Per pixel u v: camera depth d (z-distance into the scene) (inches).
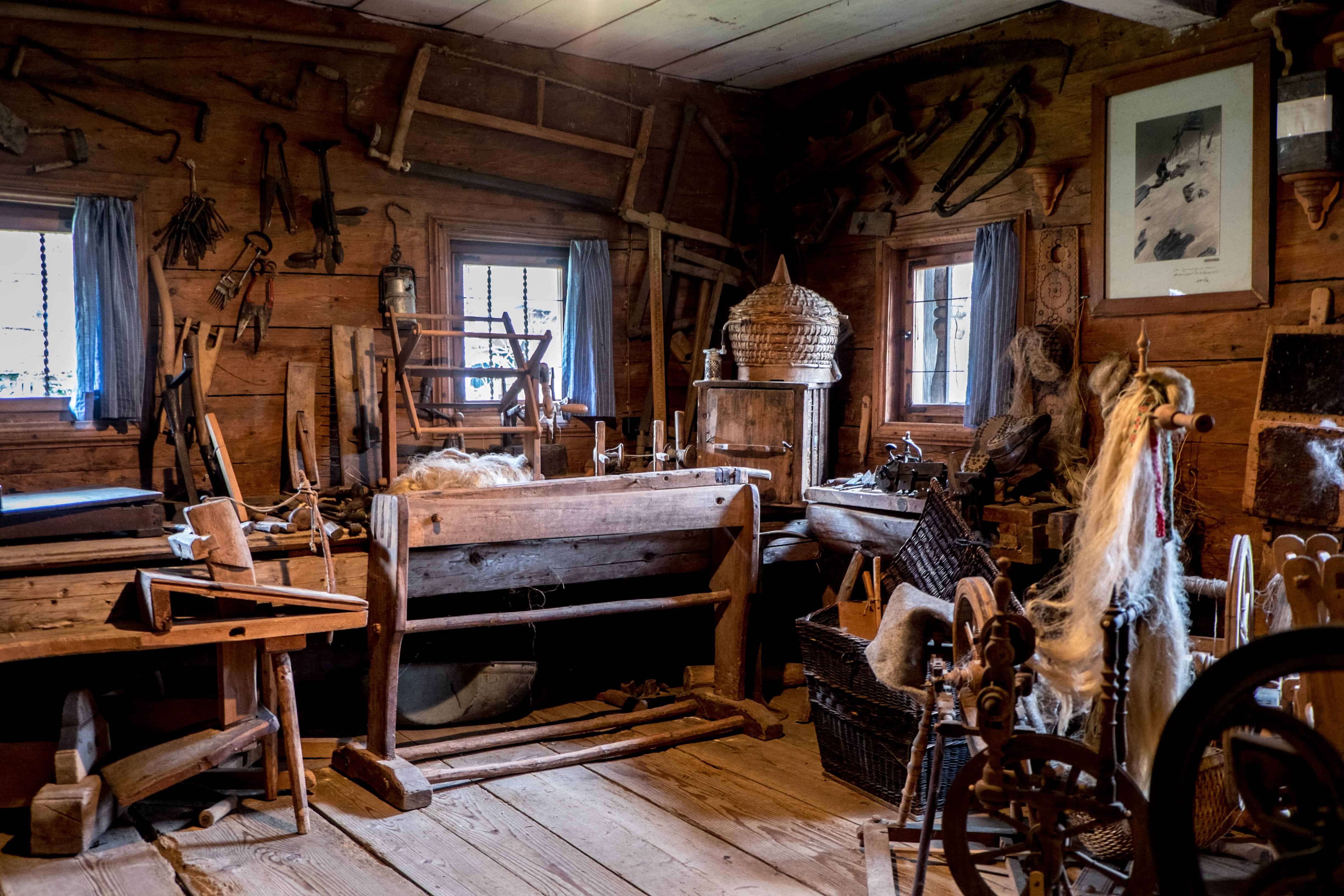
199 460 174.2
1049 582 132.4
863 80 209.0
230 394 175.8
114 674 147.3
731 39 194.4
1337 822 68.6
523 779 138.1
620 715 155.9
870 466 209.6
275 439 180.5
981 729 83.4
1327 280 142.9
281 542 138.7
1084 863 85.5
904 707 122.2
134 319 164.1
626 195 212.1
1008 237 181.6
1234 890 103.4
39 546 131.9
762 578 181.3
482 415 199.9
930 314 204.5
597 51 202.5
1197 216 155.9
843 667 131.3
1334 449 136.8
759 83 224.5
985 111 187.0
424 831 121.3
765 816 125.7
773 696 177.0
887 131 200.2
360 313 187.2
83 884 107.3
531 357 205.3
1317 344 140.3
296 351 181.6
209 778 134.3
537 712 170.7
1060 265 175.6
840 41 195.6
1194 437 158.1
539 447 183.0
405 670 157.5
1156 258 161.3
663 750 149.7
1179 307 158.7
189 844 117.2
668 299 221.9
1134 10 147.3
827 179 217.5
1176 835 72.2
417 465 151.6
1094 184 168.4
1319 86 138.6
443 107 189.8
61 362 167.6
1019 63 181.0
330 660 165.9
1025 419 164.2
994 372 183.0
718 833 120.6
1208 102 153.5
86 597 125.1
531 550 150.3
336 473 186.2
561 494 144.5
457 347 197.5
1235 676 69.2
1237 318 153.2
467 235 196.9
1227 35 151.6
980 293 186.2
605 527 146.9
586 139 205.9
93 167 162.2
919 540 131.5
